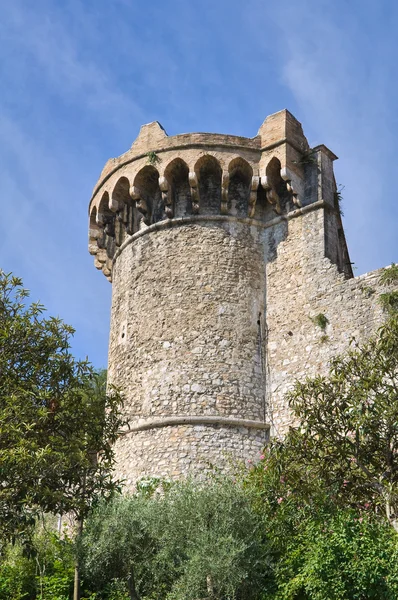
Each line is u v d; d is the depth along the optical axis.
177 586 14.86
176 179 23.41
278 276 22.11
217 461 19.97
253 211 22.81
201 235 22.64
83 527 17.22
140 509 16.55
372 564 13.27
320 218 21.80
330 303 20.52
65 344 15.87
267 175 22.61
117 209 23.97
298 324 21.06
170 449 20.34
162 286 22.39
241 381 21.02
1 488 14.02
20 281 16.09
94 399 16.16
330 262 21.02
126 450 21.08
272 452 14.84
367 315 19.62
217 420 20.44
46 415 14.56
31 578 17.12
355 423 14.12
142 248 23.31
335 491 14.55
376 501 14.24
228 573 14.57
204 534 15.13
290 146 22.64
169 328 21.78
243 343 21.42
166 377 21.25
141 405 21.34
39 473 14.22
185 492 16.55
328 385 14.81
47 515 21.86
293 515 15.46
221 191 22.62
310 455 14.36
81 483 15.49
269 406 20.84
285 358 21.02
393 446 14.24
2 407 14.78
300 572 14.59
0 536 13.99
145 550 16.06
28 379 15.29
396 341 14.72
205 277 22.12
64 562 17.11
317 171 22.52
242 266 22.31
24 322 15.68
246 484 16.80
